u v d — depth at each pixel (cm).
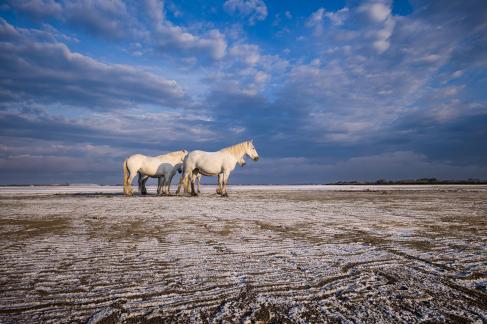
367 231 459
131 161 1430
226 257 296
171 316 165
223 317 164
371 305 180
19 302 184
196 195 1451
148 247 343
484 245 355
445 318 162
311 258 292
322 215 678
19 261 280
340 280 227
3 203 1045
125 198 1297
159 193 1555
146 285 215
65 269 254
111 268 257
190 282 221
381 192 1964
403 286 213
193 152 1407
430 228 490
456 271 250
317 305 180
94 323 157
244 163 1451
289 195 1634
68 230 470
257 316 165
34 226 512
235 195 1622
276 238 401
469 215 675
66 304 182
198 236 416
